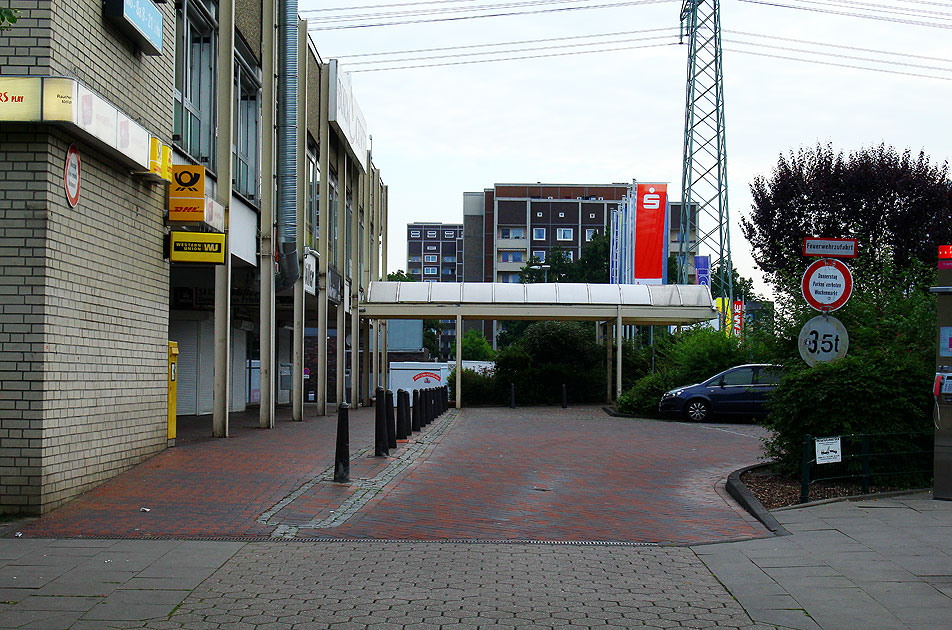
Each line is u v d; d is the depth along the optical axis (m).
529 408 35.50
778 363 13.73
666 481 12.78
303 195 22.48
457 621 5.97
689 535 8.91
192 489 10.48
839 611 6.21
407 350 61.28
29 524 8.78
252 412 26.61
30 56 9.34
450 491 11.24
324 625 5.87
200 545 8.02
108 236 10.84
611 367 37.78
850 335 13.08
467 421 25.83
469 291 34.78
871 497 10.66
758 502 10.34
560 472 13.51
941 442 10.52
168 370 13.24
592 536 8.80
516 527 9.16
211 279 20.78
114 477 11.02
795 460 12.03
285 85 20.88
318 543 8.19
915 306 13.05
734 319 33.09
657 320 35.56
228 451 13.59
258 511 9.45
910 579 7.05
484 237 121.25
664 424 24.89
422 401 22.72
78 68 10.00
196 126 16.61
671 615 6.14
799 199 27.80
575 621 6.00
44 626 5.77
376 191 37.69
